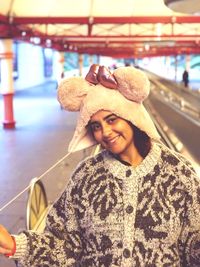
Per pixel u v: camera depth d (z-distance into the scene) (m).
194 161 9.93
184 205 1.71
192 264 1.81
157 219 1.67
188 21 17.08
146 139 1.76
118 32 24.72
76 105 1.79
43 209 4.67
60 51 30.61
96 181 1.75
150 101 23.03
